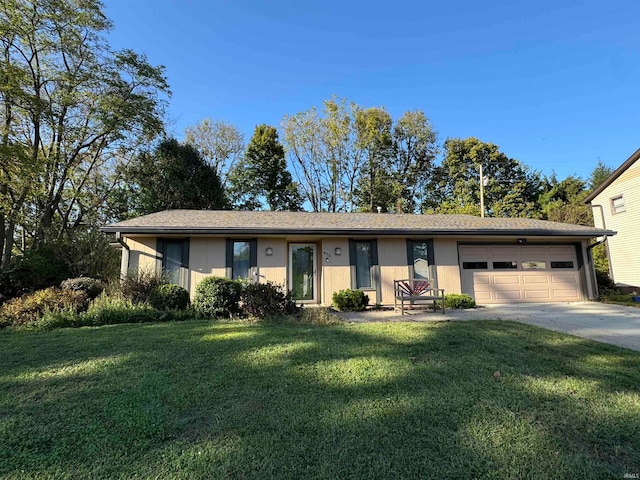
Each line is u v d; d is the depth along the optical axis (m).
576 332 5.84
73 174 15.64
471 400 2.99
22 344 5.15
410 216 12.91
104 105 15.11
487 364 3.98
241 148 25.52
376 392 3.20
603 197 16.30
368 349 4.69
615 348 4.69
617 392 3.17
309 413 2.78
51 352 4.68
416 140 26.02
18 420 2.70
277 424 2.60
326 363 4.07
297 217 11.61
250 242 10.16
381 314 8.53
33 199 13.91
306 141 25.00
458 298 9.77
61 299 7.50
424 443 2.33
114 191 18.55
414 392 3.18
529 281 11.16
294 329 6.12
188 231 9.26
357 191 26.20
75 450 2.29
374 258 10.62
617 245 15.49
